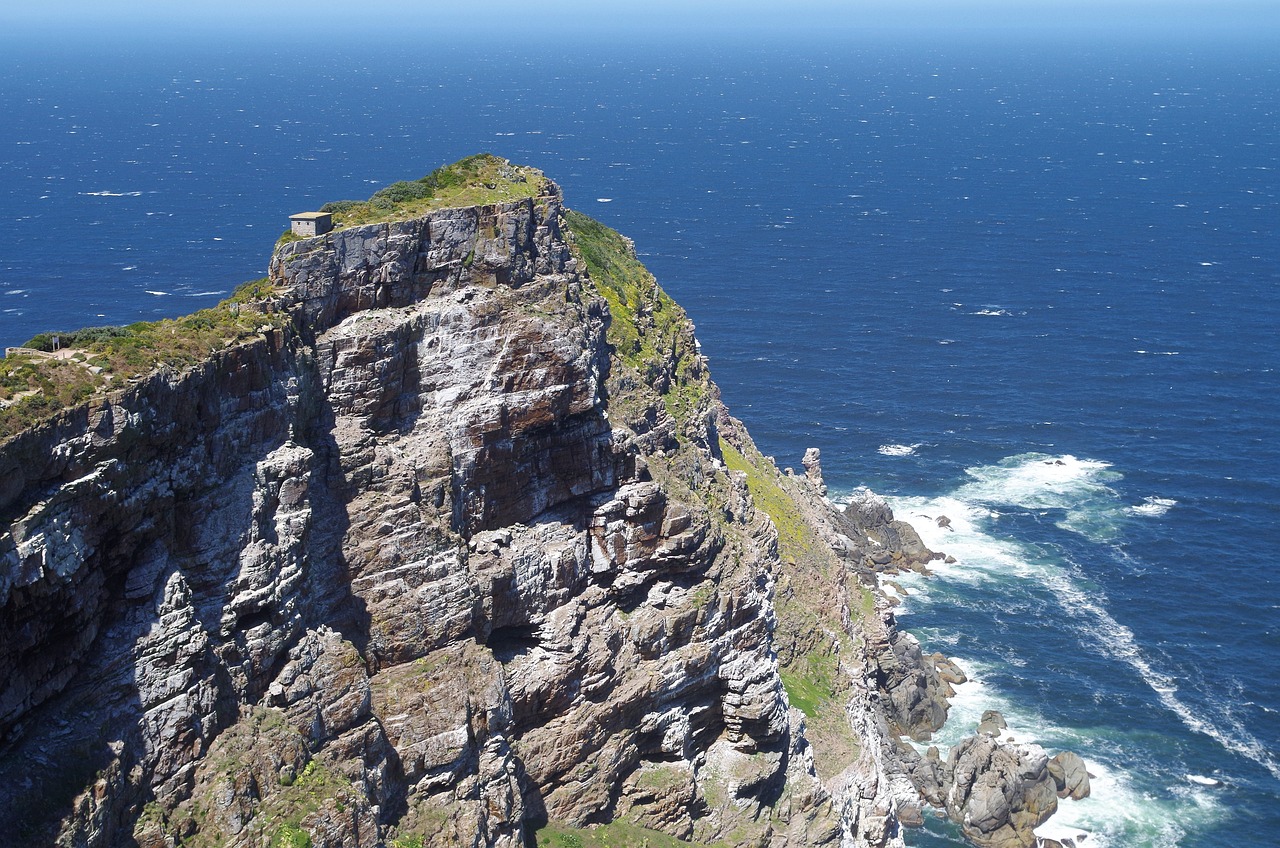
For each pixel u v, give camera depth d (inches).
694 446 4384.8
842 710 4330.7
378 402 2652.6
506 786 2659.9
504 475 2915.8
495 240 2984.7
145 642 1999.3
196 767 2042.3
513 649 2898.6
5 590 1749.5
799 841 3400.6
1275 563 6830.7
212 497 2169.0
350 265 2667.3
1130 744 5241.1
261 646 2207.2
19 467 1802.4
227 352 2212.1
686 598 3196.4
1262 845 4714.6
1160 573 6663.4
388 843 2352.4
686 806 3137.3
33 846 1774.1
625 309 4677.7
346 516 2519.7
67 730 1894.7
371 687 2507.4
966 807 4702.3
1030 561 6732.3
